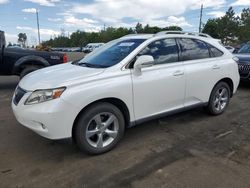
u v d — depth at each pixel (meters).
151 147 3.93
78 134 3.46
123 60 3.83
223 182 3.04
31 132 4.46
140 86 3.87
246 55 8.30
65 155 3.68
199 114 5.43
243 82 8.41
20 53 7.66
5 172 3.24
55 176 3.16
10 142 4.09
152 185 2.99
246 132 4.52
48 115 3.22
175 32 4.59
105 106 3.58
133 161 3.52
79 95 3.33
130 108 3.85
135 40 4.29
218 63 5.05
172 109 4.44
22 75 7.66
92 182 3.05
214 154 3.71
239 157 3.62
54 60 8.03
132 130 4.59
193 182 3.04
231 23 58.66
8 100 6.66
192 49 4.72
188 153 3.74
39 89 3.34
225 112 5.62
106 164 3.44
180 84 4.39
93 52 4.81
